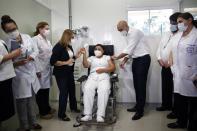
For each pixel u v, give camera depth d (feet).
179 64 8.49
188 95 8.38
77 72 13.44
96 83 10.42
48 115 11.11
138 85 10.82
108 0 13.32
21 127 8.81
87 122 10.03
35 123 9.53
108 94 9.96
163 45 11.35
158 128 9.54
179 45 8.38
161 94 13.20
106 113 10.55
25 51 8.32
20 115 8.71
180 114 9.31
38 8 12.02
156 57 12.95
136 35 10.48
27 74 8.62
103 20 13.46
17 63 8.21
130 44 10.58
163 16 12.86
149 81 13.28
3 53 6.93
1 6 8.45
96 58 11.48
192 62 8.02
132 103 13.67
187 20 7.99
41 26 10.73
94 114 10.57
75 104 11.91
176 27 10.11
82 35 13.61
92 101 10.02
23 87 8.46
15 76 8.01
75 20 13.76
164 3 12.73
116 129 9.50
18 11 9.80
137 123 10.22
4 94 6.93
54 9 13.89
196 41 7.88
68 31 10.64
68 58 10.71
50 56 11.03
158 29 12.97
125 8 13.16
